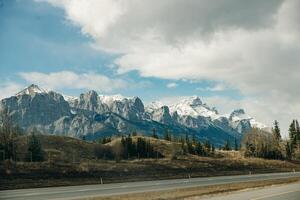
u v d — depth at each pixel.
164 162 91.56
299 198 32.09
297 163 141.50
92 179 62.72
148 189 42.94
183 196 34.06
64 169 65.25
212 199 31.22
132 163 84.62
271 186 47.41
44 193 38.34
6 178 53.59
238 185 48.66
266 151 143.25
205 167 95.06
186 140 145.75
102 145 111.75
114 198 32.62
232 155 142.38
